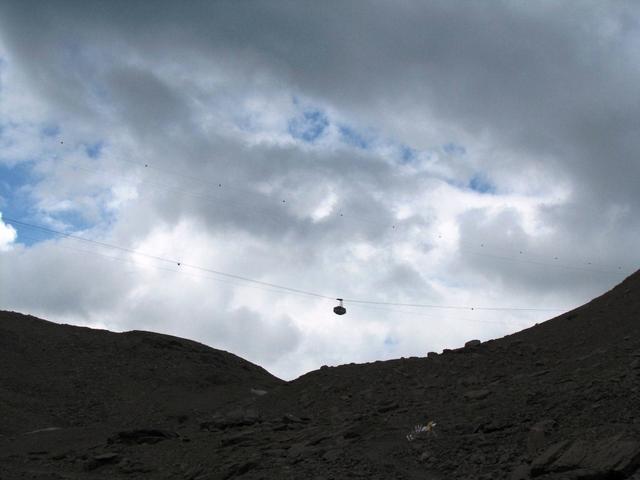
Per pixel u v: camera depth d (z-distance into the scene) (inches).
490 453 533.0
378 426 677.3
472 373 880.3
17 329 1630.2
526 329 1100.5
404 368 986.1
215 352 1734.7
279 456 634.2
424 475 522.6
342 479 525.0
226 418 888.3
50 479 644.7
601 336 905.5
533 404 619.2
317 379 1056.8
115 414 1256.2
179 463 693.3
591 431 498.6
